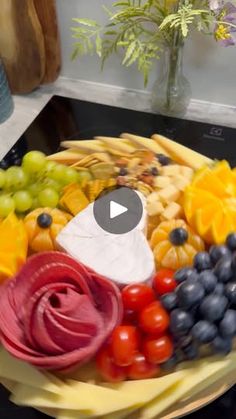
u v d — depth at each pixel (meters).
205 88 0.95
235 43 0.83
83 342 0.53
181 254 0.64
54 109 0.95
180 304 0.52
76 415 0.54
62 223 0.68
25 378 0.55
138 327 0.55
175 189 0.72
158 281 0.57
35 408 0.58
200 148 0.87
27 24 0.89
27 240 0.66
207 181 0.71
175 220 0.68
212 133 0.89
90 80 1.01
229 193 0.69
